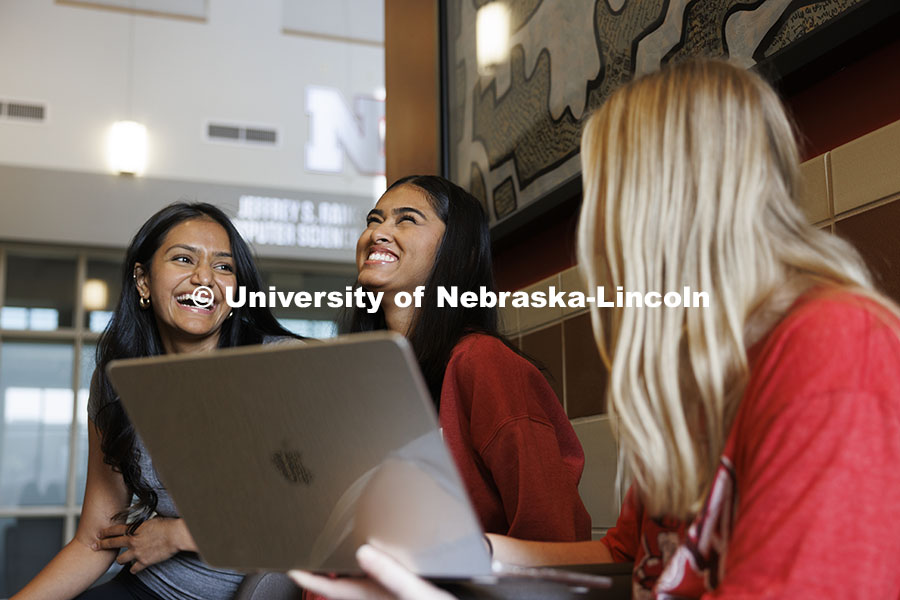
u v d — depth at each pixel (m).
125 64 7.03
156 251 1.70
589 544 1.00
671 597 0.68
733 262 0.69
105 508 1.70
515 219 1.96
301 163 7.34
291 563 0.78
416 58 2.52
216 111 7.19
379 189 7.52
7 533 6.28
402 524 0.69
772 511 0.59
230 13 7.36
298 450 0.71
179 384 0.73
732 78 0.74
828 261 0.70
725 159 0.71
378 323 1.58
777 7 1.26
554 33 1.87
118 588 1.58
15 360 6.53
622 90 0.79
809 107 1.25
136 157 6.47
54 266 6.73
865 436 0.58
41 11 6.90
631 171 0.73
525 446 1.28
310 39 7.55
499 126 2.08
